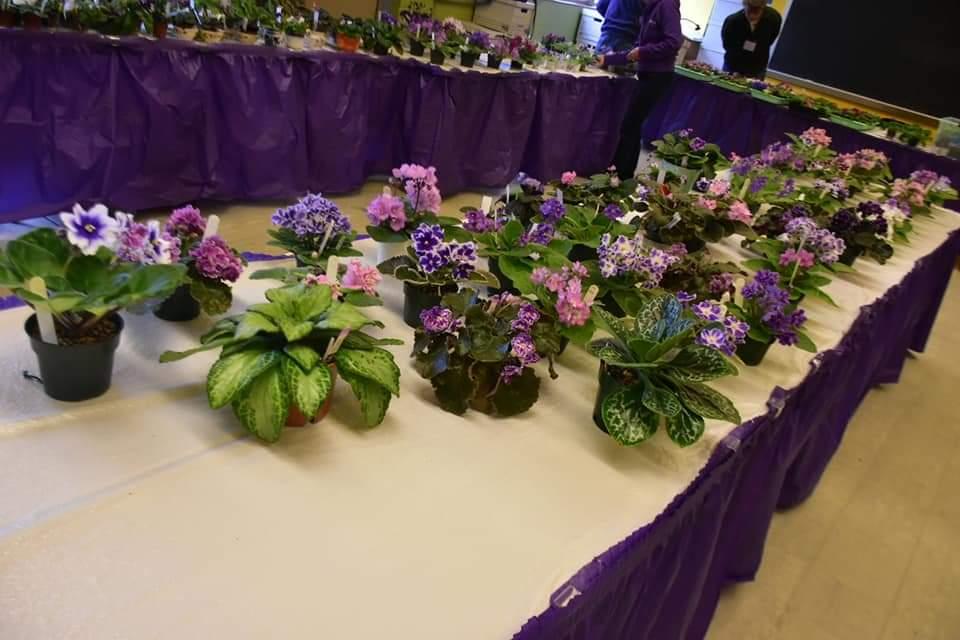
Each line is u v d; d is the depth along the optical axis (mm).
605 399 1137
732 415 1135
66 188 2754
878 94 6441
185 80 2945
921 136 5062
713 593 1672
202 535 821
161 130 2934
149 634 696
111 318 1013
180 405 1030
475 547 900
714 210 2271
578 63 4973
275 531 851
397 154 4098
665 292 1544
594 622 979
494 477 1038
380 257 1620
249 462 951
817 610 2000
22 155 2604
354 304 1218
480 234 1612
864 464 2762
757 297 1567
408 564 850
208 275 1187
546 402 1268
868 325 2121
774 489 1802
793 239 2090
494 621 802
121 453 915
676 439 1096
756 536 1856
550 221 1833
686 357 1171
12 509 795
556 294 1324
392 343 1118
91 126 2725
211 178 3232
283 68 3283
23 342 1086
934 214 3648
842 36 6430
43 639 668
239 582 774
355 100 3672
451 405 1155
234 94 3141
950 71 6070
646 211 2266
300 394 941
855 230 2463
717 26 7059
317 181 3682
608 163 5406
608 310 1589
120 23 2672
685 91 6008
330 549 844
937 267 3354
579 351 1467
